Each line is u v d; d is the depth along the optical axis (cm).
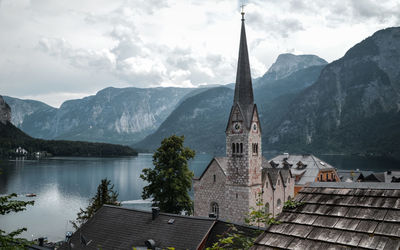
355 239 1234
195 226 3894
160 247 3809
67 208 12481
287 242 1345
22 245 1795
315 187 1590
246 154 6094
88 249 4231
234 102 6319
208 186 6819
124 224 4425
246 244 1827
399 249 1133
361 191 1452
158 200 6525
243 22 6475
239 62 6381
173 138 6606
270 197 6931
